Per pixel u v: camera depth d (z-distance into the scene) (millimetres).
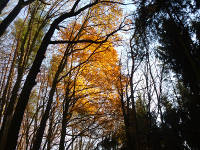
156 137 10570
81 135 9352
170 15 8422
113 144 14992
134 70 10883
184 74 9508
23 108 2869
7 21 3402
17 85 6559
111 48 9828
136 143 10016
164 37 9516
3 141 3709
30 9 8500
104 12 8930
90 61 9594
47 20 8219
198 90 8812
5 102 7848
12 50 10086
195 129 9219
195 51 8516
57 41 3688
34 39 7801
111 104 10969
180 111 10844
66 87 9195
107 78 10773
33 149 5379
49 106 6309
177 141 10422
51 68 10867
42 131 5805
